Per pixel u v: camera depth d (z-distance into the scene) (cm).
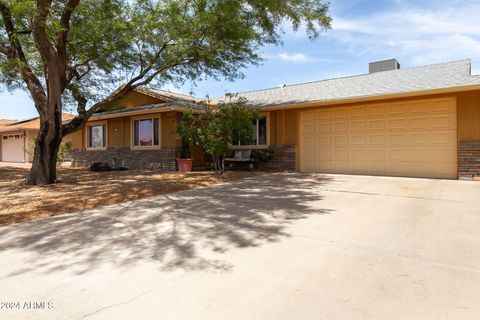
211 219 531
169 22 1024
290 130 1274
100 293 282
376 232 444
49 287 295
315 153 1234
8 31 908
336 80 1468
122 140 1619
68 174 1305
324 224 490
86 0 943
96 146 1780
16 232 472
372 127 1106
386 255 359
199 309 253
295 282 296
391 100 1066
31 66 1095
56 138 962
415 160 1027
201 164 1461
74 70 1091
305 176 1102
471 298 263
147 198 735
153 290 286
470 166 918
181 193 795
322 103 1138
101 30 984
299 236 432
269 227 478
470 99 921
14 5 731
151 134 1478
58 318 243
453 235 425
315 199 689
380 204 629
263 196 733
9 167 1805
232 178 1065
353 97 1055
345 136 1164
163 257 365
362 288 282
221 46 1118
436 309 247
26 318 244
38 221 537
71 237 444
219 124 1044
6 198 725
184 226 491
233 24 992
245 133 1071
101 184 936
